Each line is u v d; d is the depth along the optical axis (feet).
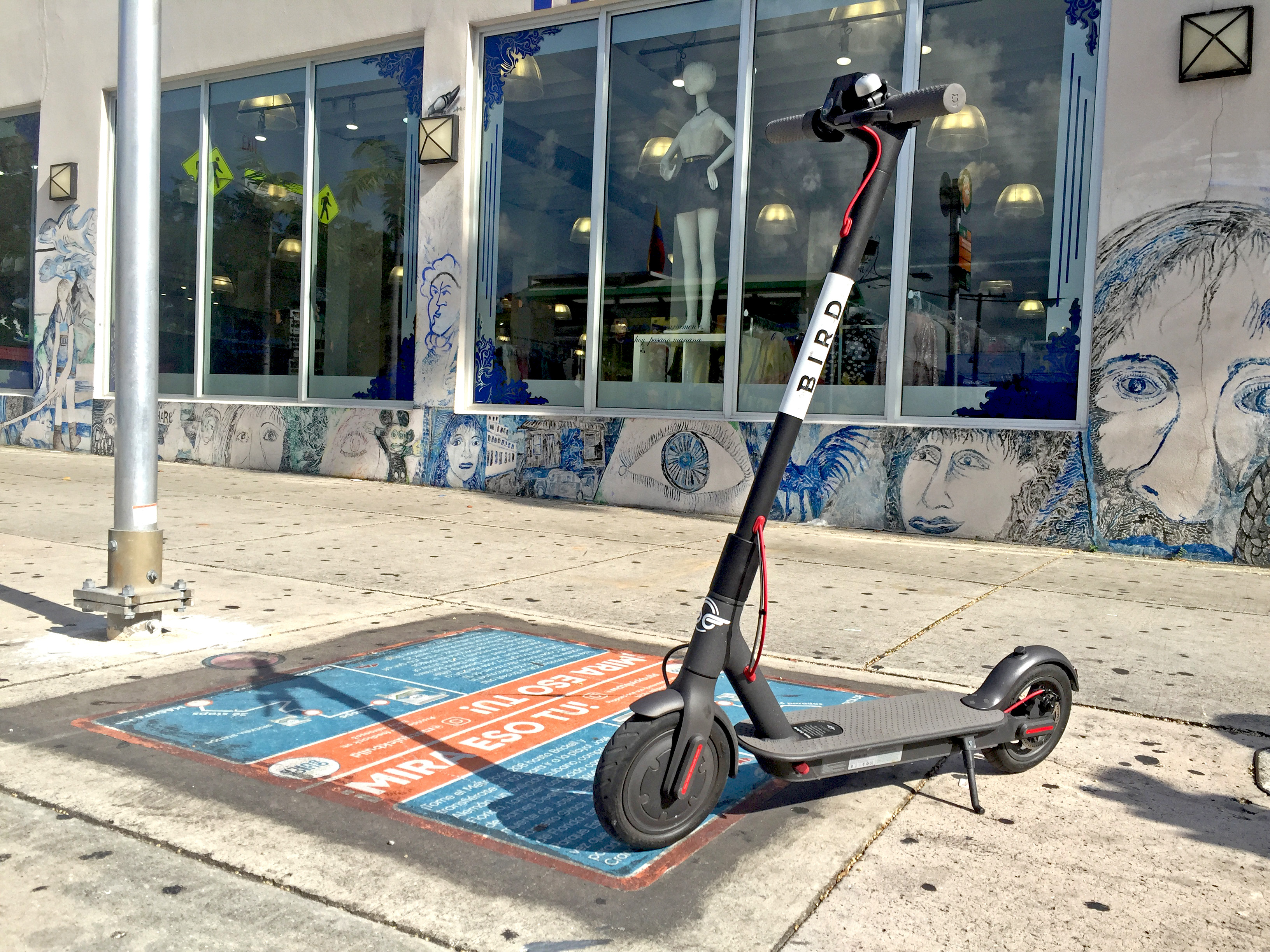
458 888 7.18
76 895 6.89
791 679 13.07
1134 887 7.61
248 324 40.70
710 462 30.71
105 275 44.16
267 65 39.78
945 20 28.09
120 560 13.76
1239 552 24.27
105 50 43.39
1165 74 24.71
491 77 35.09
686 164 31.68
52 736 9.98
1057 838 8.49
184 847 7.66
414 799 8.70
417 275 36.35
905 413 28.63
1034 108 26.96
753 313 30.73
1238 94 23.90
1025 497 26.55
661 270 32.19
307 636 14.34
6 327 47.65
